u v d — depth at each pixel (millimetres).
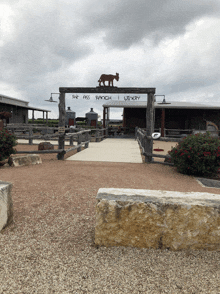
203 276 1789
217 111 16828
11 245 2137
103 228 2141
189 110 17359
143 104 16375
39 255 2006
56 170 5367
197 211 2059
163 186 4430
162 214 2078
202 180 5203
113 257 2010
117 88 7250
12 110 17594
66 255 2023
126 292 1592
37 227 2529
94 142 12945
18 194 3561
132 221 2115
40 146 9164
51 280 1691
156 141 15492
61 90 7223
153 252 2092
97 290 1602
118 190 2393
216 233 2076
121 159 7344
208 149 5406
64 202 3283
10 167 5754
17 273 1753
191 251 2102
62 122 7215
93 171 5324
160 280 1731
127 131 18125
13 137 6141
